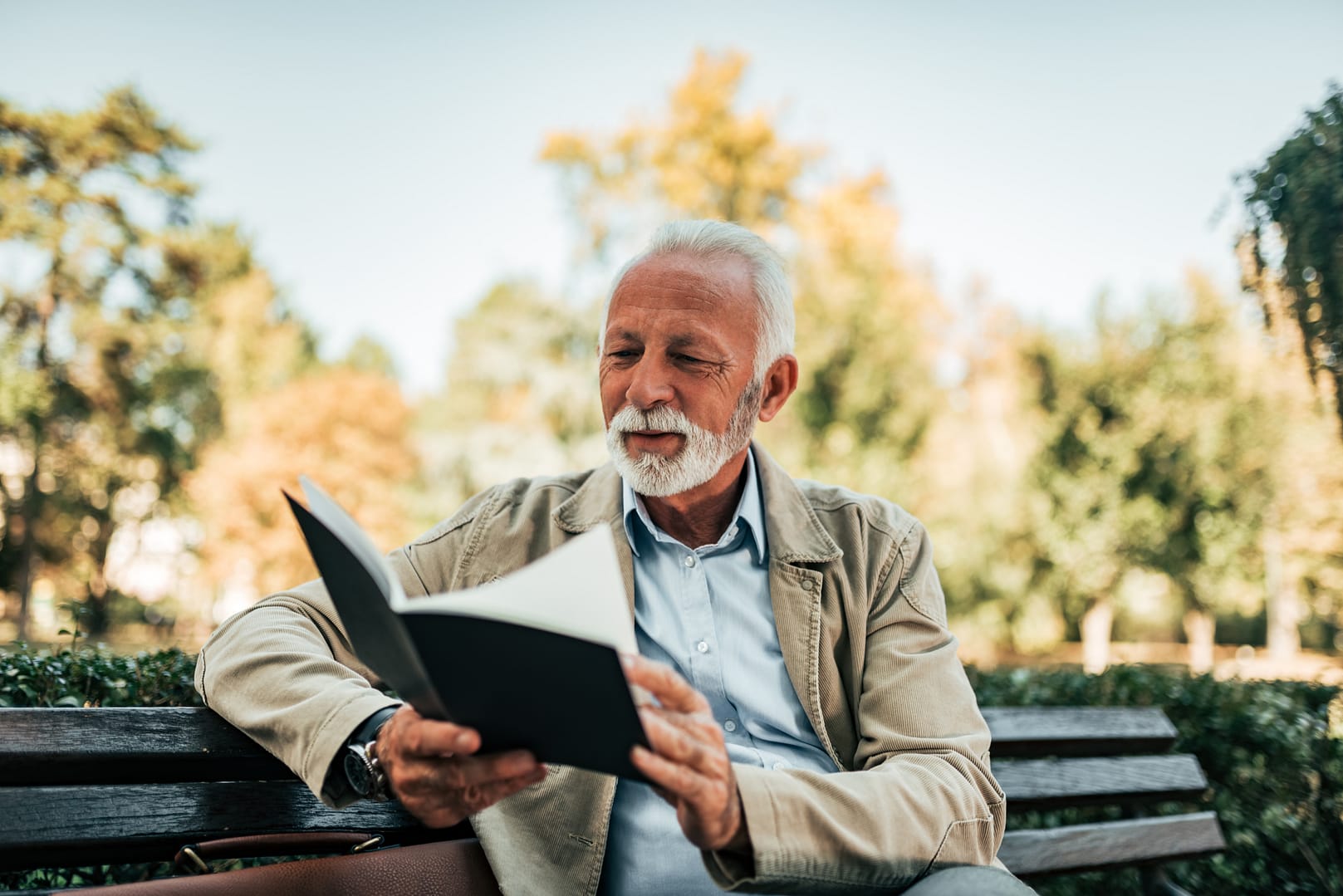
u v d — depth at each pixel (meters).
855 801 1.09
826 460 21.30
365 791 1.04
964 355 22.78
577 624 0.86
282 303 30.72
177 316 27.17
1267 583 17.34
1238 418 17.52
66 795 1.12
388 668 0.96
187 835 1.19
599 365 1.44
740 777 1.04
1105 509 19.84
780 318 1.45
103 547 25.06
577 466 24.25
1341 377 4.06
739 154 24.28
